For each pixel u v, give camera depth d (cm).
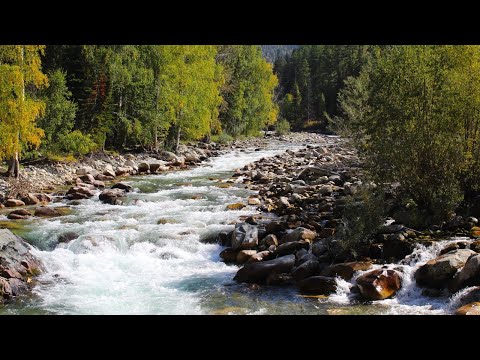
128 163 3316
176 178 2888
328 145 4966
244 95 6750
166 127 3947
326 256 1237
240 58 6538
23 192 2222
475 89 1384
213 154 4309
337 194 1897
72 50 3784
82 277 1255
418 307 988
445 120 1381
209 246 1472
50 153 2984
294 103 10144
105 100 3556
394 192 1574
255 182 2609
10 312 1030
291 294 1107
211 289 1159
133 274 1281
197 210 1912
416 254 1138
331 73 9694
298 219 1561
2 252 1240
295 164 3198
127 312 1027
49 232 1568
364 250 1215
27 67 2444
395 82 1452
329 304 1034
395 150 1395
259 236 1452
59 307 1056
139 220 1742
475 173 1437
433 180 1391
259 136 7156
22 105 2308
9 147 2327
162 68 4006
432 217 1351
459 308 924
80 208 1994
